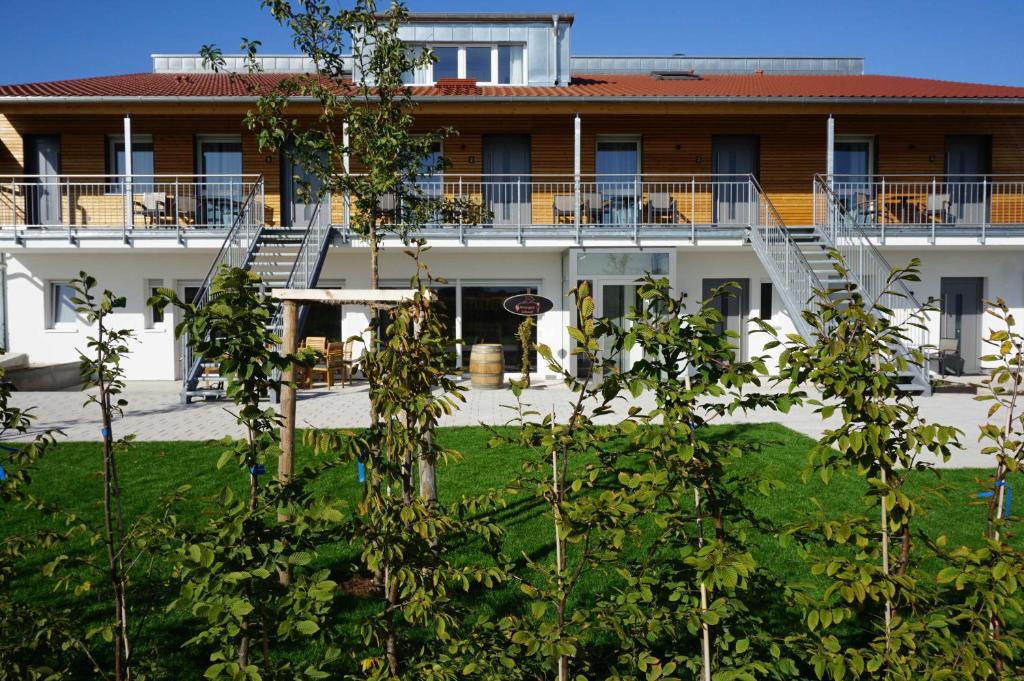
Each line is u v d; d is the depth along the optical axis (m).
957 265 16.23
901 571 2.52
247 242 13.57
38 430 9.44
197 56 22.27
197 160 16.41
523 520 5.72
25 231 14.46
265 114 6.68
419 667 2.70
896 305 13.75
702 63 23.16
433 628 2.83
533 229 15.20
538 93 16.88
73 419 10.33
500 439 2.77
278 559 2.41
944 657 2.37
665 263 14.69
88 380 2.97
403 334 2.78
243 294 2.55
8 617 2.70
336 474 6.91
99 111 14.60
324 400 12.43
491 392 13.41
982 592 2.27
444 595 2.71
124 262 15.65
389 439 2.73
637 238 14.82
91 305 2.95
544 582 4.44
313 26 6.52
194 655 3.62
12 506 6.04
